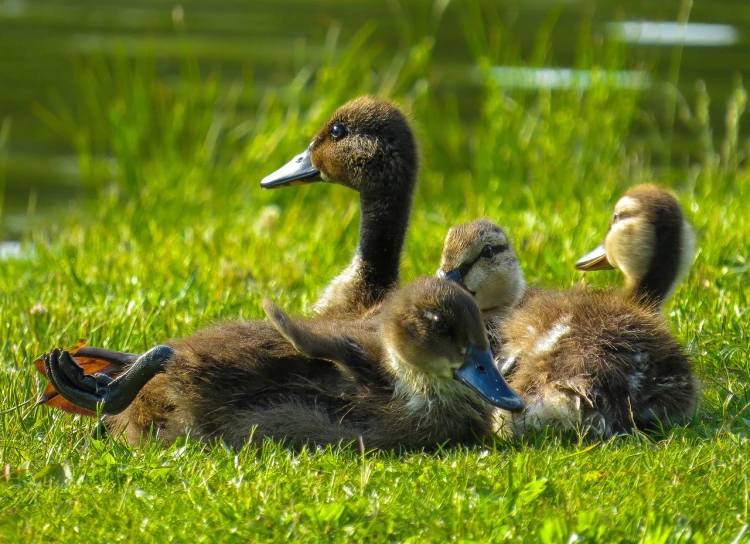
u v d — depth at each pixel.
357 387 9.62
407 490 8.20
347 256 16.52
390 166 12.76
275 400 9.65
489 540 7.48
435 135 27.12
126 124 26.39
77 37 39.47
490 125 24.75
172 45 38.38
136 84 27.00
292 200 24.14
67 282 14.57
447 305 9.41
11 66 36.12
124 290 14.08
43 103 33.38
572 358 9.74
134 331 12.37
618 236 12.18
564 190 21.80
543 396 9.67
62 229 22.34
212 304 13.48
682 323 12.24
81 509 8.07
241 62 36.22
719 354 11.21
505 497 8.03
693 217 16.97
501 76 26.80
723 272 14.07
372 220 12.77
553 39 36.91
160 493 8.33
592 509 7.89
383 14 42.03
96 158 31.47
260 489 8.29
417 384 9.56
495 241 12.15
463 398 9.62
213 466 8.77
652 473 8.53
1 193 28.62
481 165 24.31
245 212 22.94
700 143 29.47
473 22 39.47
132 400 9.77
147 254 16.48
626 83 25.20
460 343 9.38
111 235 18.88
